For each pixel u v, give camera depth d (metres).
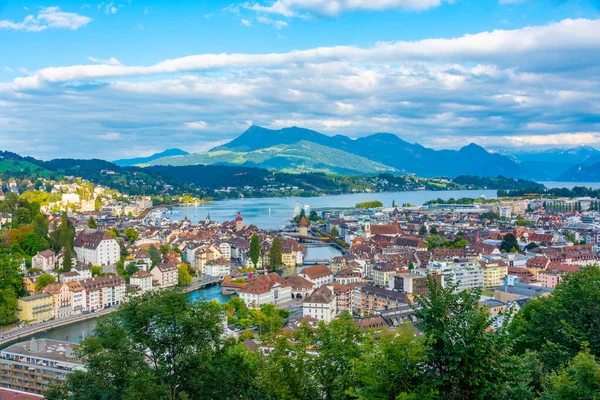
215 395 108.31
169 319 111.00
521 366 80.56
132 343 111.50
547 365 115.06
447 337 79.56
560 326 121.38
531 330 131.25
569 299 123.31
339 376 105.62
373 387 81.44
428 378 79.94
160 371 109.19
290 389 103.12
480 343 78.44
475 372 77.69
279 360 106.25
